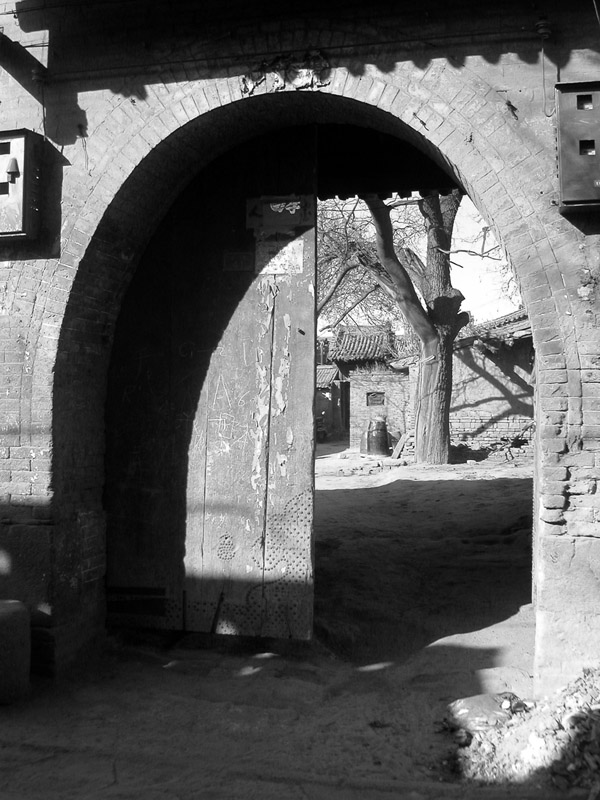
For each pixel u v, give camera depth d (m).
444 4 4.41
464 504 11.25
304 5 4.59
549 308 4.17
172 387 5.61
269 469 5.41
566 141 4.06
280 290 5.46
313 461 5.35
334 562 7.61
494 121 4.31
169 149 4.97
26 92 5.07
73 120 4.96
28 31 5.06
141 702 4.53
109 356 5.59
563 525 4.14
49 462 4.88
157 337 5.65
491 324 20.69
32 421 4.91
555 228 4.18
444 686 4.64
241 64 4.69
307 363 5.38
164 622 5.52
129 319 5.70
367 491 13.73
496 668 4.79
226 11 4.71
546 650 4.12
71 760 3.80
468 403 20.88
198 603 5.48
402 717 4.29
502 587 6.51
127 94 4.88
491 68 4.35
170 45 4.80
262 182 5.51
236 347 5.51
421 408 17.62
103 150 4.91
